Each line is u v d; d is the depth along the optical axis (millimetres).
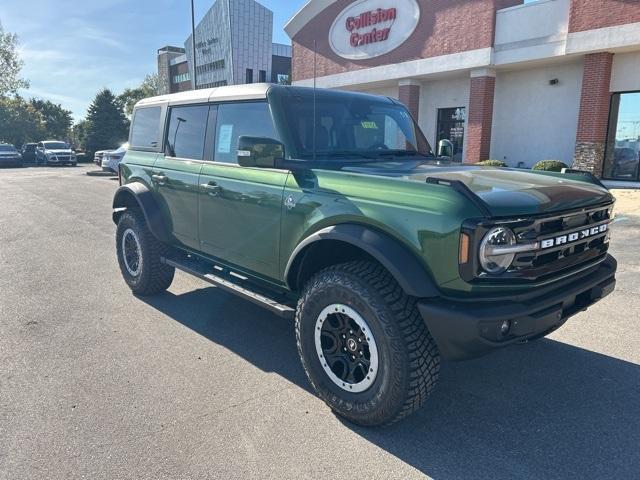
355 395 3096
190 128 4809
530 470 2736
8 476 2656
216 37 35344
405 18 19297
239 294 4008
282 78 35531
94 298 5660
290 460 2814
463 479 2666
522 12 15914
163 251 5430
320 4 22422
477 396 3539
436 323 2713
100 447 2912
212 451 2887
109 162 25234
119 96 62000
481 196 2768
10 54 49312
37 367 3926
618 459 2828
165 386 3639
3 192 17156
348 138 4082
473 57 17250
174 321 4957
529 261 2777
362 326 2986
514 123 17953
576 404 3432
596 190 3371
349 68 21781
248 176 3910
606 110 15078
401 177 3078
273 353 4234
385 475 2695
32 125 50094
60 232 9758
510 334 2736
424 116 20875
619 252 7570
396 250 2852
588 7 14250
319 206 3299
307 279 3605
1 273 6719
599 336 4582
